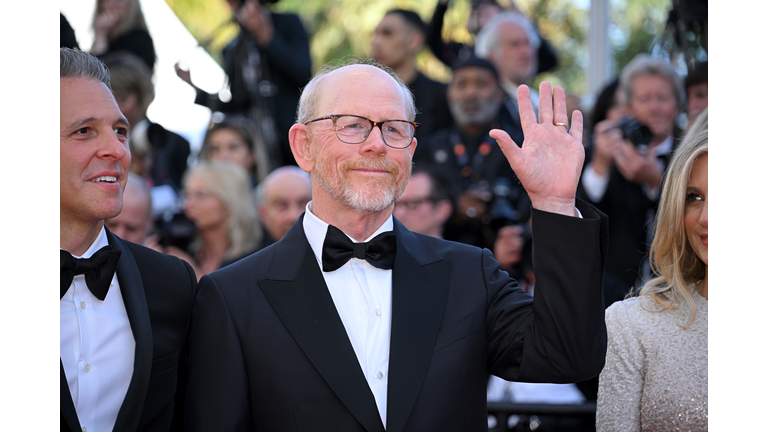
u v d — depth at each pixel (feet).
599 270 6.10
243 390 6.31
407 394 6.20
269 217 12.88
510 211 13.20
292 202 12.76
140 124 14.93
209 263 13.39
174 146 16.19
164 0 17.04
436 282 6.81
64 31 14.61
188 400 6.45
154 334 6.64
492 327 6.70
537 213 6.11
